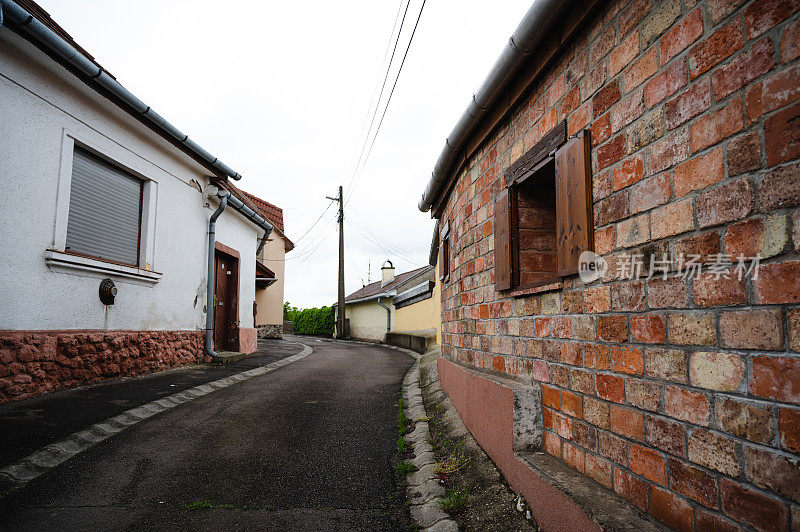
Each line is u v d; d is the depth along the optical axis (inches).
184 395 232.4
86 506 119.0
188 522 114.5
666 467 75.7
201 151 299.0
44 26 178.5
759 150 60.4
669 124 77.5
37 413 172.2
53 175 205.8
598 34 99.7
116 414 186.4
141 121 254.7
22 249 189.8
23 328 189.8
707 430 67.3
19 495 121.6
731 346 63.5
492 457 140.4
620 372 88.9
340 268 1037.8
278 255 816.9
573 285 107.6
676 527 72.9
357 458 164.6
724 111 66.4
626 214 88.5
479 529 111.2
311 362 410.6
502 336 153.6
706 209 69.0
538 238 144.6
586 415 100.9
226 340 404.2
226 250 389.4
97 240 241.6
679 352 73.4
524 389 123.7
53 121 206.4
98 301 234.5
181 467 146.7
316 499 132.3
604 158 96.3
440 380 268.2
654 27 82.0
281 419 204.5
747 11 63.2
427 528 118.3
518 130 143.1
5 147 183.2
